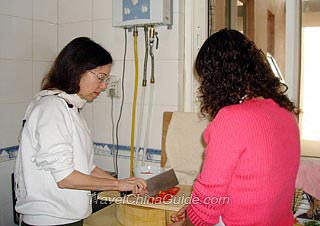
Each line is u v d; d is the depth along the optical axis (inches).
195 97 77.8
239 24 86.0
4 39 76.7
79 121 54.5
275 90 41.4
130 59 80.4
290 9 69.2
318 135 69.1
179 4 74.7
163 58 76.5
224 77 39.8
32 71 83.5
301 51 70.4
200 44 76.9
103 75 55.2
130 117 81.4
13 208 77.9
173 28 75.1
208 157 39.1
